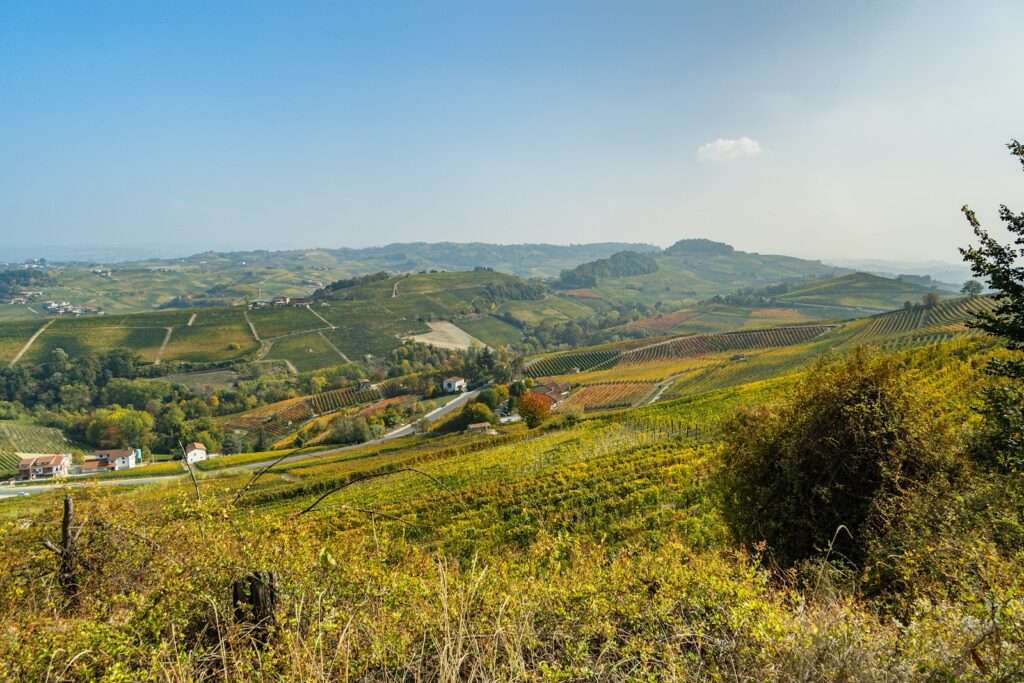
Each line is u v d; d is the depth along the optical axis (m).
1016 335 10.63
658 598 4.16
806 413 9.82
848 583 6.36
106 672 3.28
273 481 47.38
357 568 4.54
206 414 109.25
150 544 5.51
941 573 5.34
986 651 3.21
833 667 3.29
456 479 35.88
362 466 54.44
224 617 3.70
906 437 8.91
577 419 58.16
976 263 10.88
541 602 4.14
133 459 78.81
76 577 5.30
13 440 89.12
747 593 4.14
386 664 3.46
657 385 99.31
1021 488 7.05
